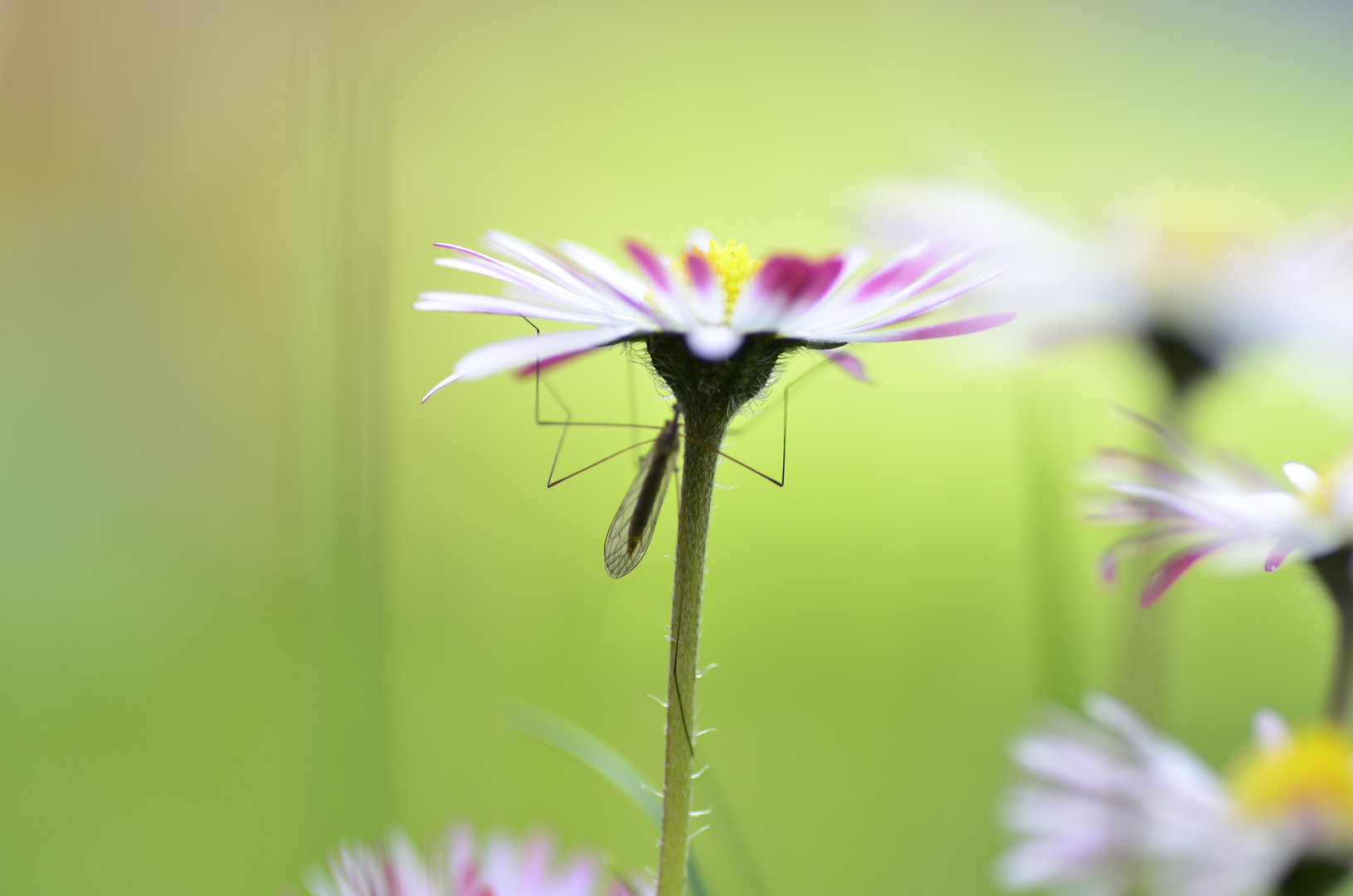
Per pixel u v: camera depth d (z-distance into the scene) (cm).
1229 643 31
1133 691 22
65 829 25
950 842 26
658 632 31
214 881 24
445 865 19
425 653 27
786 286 18
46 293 34
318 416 21
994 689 30
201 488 33
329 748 21
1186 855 21
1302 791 21
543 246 19
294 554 22
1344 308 24
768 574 34
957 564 33
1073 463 27
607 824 26
